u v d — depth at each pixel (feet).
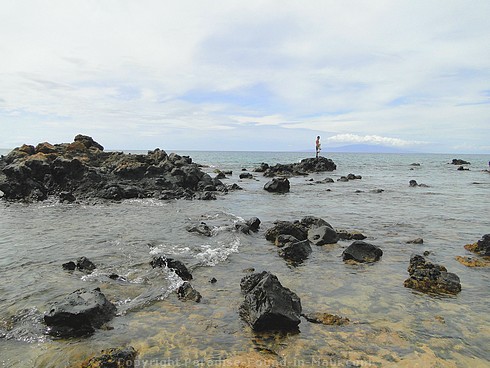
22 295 34.60
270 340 26.78
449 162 384.47
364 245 47.70
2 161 128.26
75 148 144.36
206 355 24.75
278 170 203.10
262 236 59.88
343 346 25.94
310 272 42.16
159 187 114.21
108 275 39.96
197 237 58.49
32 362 23.89
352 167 277.44
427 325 29.14
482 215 79.25
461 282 38.91
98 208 88.07
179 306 32.60
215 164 314.76
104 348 25.50
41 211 83.15
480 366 23.65
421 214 80.74
